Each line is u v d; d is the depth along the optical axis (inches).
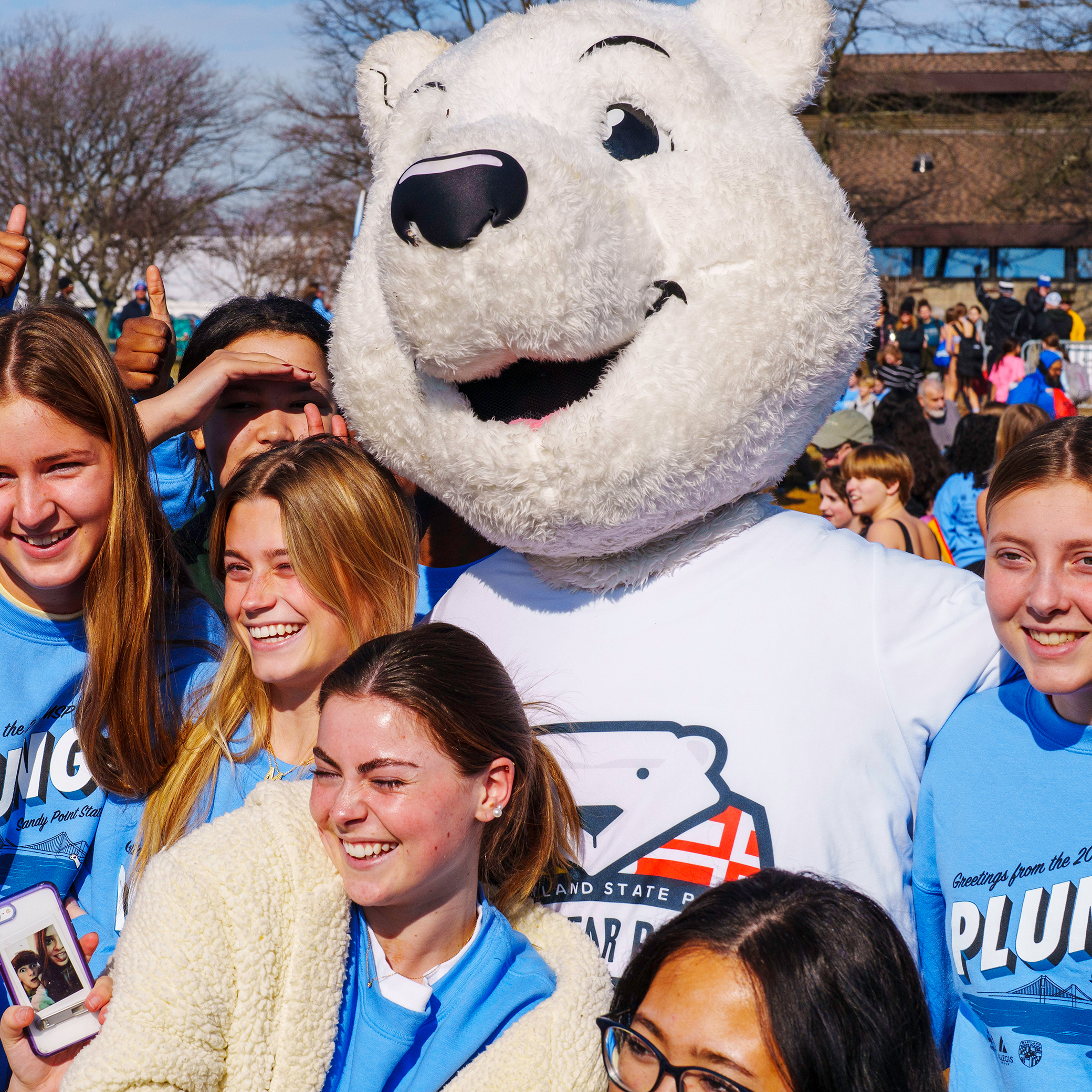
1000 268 1165.7
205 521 115.3
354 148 1107.3
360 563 86.3
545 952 74.2
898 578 83.9
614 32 82.6
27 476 82.0
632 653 83.3
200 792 84.5
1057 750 76.1
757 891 57.4
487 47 84.9
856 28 861.8
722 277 76.7
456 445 79.4
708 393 75.4
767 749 79.5
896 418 278.8
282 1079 62.2
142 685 85.7
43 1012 67.7
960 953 78.4
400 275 72.2
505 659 87.4
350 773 65.7
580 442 75.0
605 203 73.4
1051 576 70.0
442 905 68.4
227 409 112.0
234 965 62.2
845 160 1069.1
